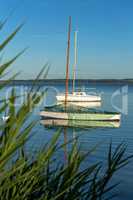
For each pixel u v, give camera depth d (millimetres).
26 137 2314
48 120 47000
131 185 20219
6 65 2113
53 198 2752
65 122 46469
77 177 3037
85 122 46938
